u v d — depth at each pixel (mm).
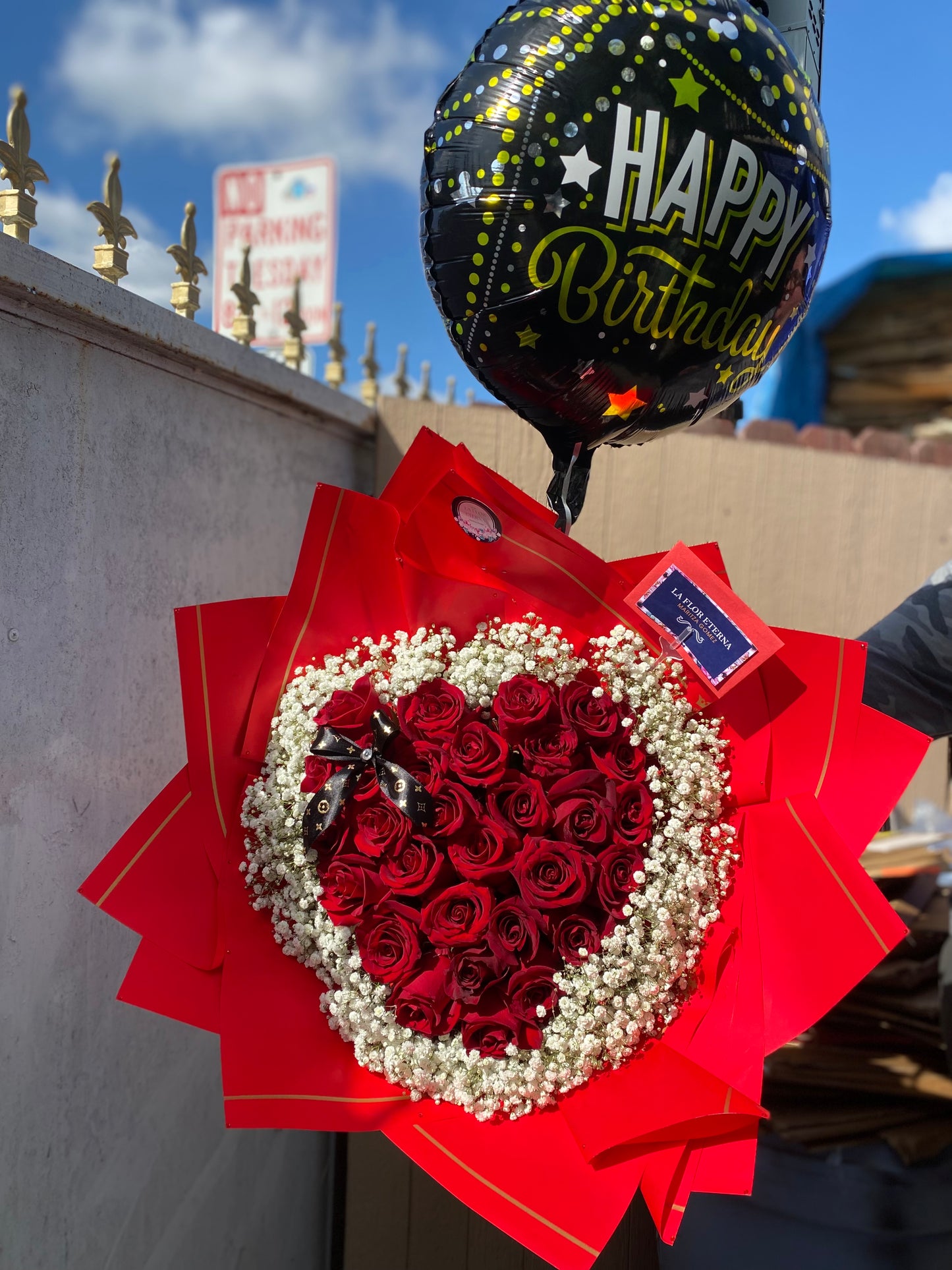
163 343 895
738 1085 621
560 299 671
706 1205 1156
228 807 732
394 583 777
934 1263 1118
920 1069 1329
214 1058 1104
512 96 646
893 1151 1227
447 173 679
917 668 782
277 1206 1270
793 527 1659
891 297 2541
